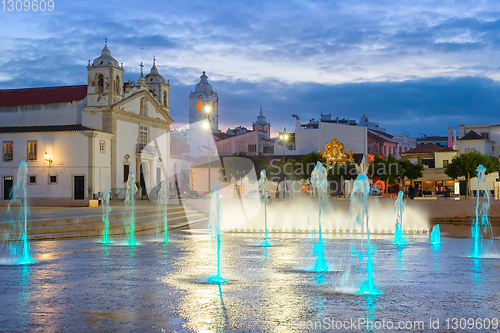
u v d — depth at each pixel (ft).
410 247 62.13
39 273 37.73
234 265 43.04
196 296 29.04
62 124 166.50
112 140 164.45
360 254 53.01
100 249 55.83
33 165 157.38
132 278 35.60
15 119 169.89
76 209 112.16
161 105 204.03
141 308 25.89
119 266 41.88
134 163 176.55
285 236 80.59
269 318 23.86
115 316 24.16
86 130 153.28
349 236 83.20
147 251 54.08
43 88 178.29
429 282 34.14
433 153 225.97
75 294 29.50
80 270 39.32
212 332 21.48
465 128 247.91
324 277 36.29
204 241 68.59
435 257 50.19
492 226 123.24
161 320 23.41
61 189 155.12
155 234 80.02
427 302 27.50
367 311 25.36
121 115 169.27
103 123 163.53
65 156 155.43
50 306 26.30
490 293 30.14
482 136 242.78
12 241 62.54
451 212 127.54
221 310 25.50
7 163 158.71
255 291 30.71
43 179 156.87
